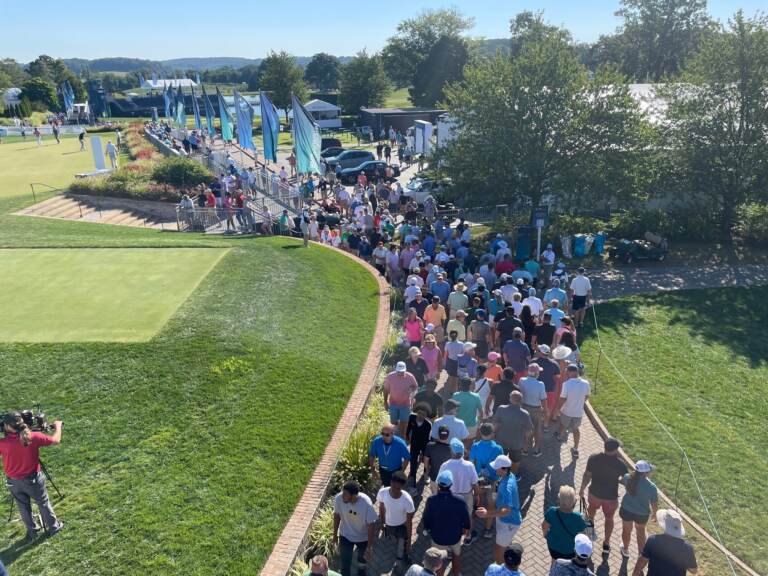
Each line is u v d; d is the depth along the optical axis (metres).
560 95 25.00
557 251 25.17
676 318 18.53
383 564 7.85
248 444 9.69
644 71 84.25
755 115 25.91
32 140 52.16
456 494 7.61
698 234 26.94
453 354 11.77
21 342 12.13
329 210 27.75
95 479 8.77
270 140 29.61
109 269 16.86
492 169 25.97
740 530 9.05
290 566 7.45
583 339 16.59
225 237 22.58
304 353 12.72
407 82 105.94
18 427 7.35
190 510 8.27
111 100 95.31
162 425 10.02
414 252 18.48
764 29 25.38
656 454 10.54
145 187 28.06
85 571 7.27
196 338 12.59
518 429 8.98
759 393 14.17
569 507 6.80
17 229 22.19
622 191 25.27
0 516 8.12
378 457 8.21
